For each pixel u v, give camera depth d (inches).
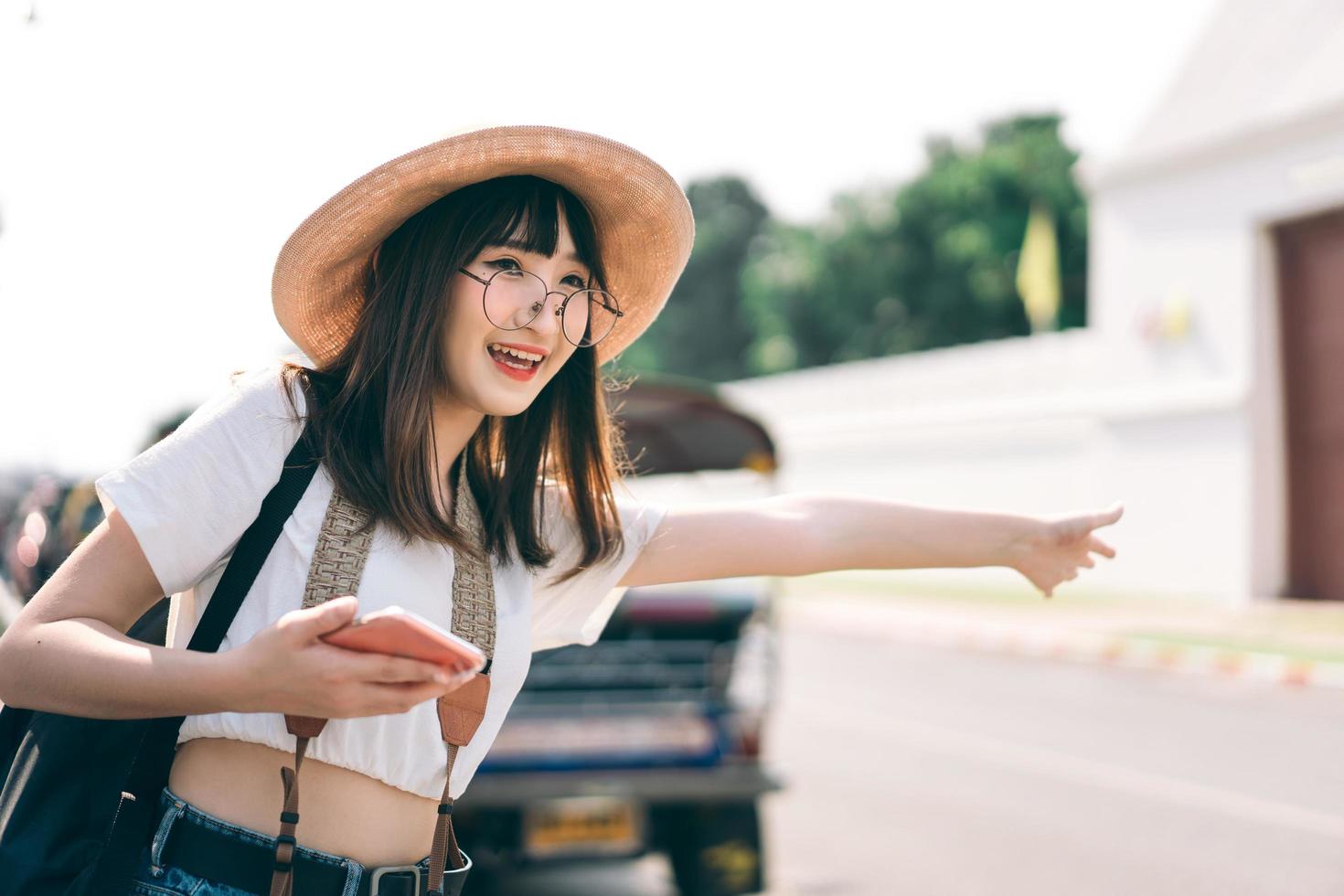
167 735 55.2
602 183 63.6
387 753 55.9
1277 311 566.9
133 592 53.1
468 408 62.1
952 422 735.1
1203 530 583.8
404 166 58.8
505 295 59.7
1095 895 184.1
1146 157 603.2
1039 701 374.3
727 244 1820.9
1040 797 251.0
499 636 59.9
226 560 56.5
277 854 52.8
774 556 67.1
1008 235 1293.1
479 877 177.6
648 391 184.4
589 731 163.8
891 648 514.6
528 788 158.1
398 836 57.3
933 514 69.6
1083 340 653.9
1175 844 213.9
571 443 66.4
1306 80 535.8
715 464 207.6
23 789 56.2
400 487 56.5
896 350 1396.4
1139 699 374.3
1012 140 1333.7
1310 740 305.0
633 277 71.7
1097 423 639.1
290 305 64.1
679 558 67.6
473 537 61.4
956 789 259.4
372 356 58.6
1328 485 553.0
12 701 50.6
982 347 731.4
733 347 1797.5
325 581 54.8
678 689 170.1
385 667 46.6
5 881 54.8
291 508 55.5
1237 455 567.8
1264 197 552.7
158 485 53.0
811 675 440.5
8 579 178.2
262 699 47.0
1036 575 70.9
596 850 162.2
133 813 54.9
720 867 167.0
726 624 173.9
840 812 239.1
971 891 186.1
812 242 1497.3
